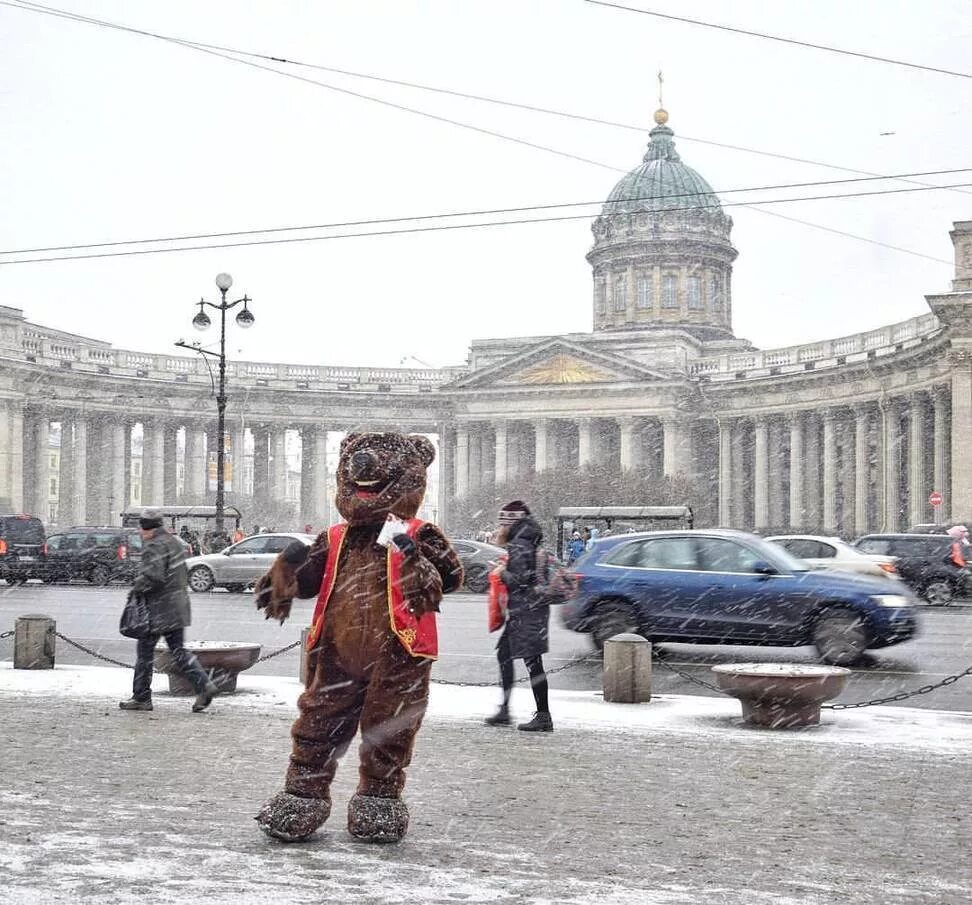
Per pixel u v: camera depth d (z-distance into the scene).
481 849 7.38
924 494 78.81
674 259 112.81
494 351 107.81
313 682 7.62
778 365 94.38
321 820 7.51
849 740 12.20
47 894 5.96
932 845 7.79
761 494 95.06
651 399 96.69
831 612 19.14
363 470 7.53
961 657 20.95
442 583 7.68
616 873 6.85
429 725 13.05
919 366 77.75
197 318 49.03
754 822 8.40
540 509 87.00
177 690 15.34
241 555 39.44
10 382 85.25
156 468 98.94
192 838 7.42
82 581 45.06
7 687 15.83
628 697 14.88
